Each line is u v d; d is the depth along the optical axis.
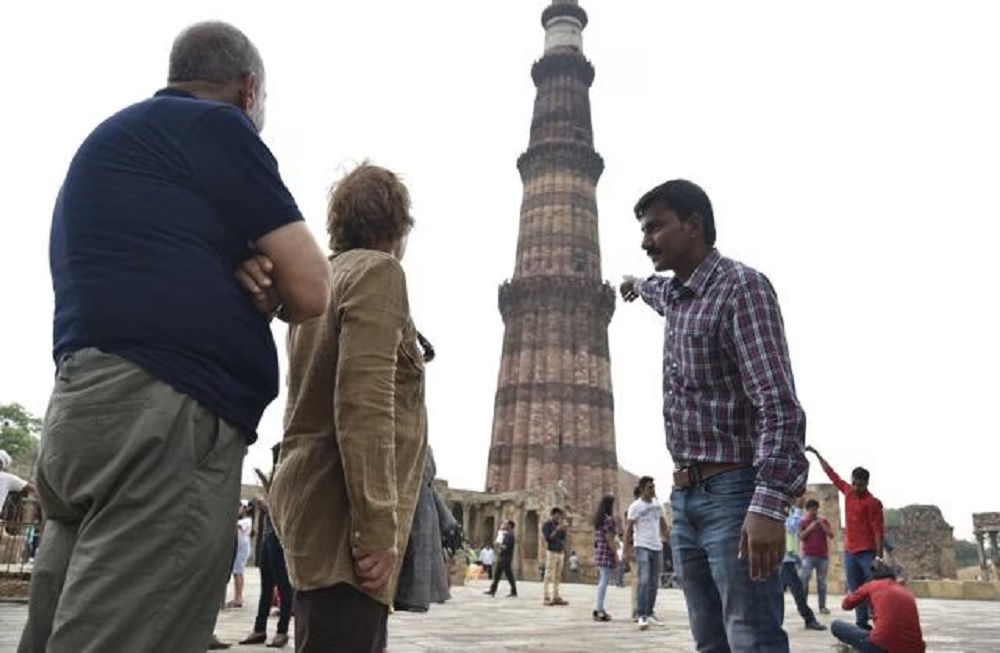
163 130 2.27
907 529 37.00
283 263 2.30
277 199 2.32
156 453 1.99
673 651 8.70
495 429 51.09
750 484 3.53
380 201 3.26
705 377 3.66
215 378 2.12
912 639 6.80
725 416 3.60
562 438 48.66
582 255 54.12
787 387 3.37
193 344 2.09
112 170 2.21
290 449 2.98
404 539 2.96
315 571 2.76
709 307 3.68
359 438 2.71
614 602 17.91
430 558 3.41
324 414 2.94
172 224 2.15
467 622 12.14
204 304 2.13
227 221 2.26
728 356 3.63
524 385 50.56
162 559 1.98
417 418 3.17
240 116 2.37
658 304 4.19
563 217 54.78
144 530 1.97
